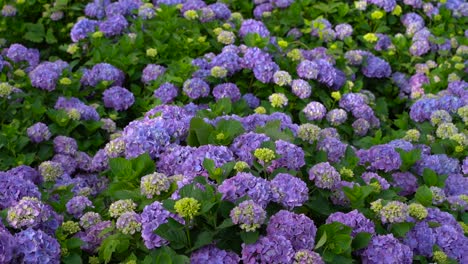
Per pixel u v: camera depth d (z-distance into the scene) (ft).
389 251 8.61
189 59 13.87
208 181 9.07
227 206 8.45
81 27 15.17
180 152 9.74
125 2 16.51
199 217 8.39
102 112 12.98
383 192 9.87
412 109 13.34
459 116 13.15
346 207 9.61
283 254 8.12
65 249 8.65
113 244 8.39
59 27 17.28
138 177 9.50
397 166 10.89
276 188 8.84
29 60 14.74
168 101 13.11
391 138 12.62
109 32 15.08
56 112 12.21
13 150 11.49
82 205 9.90
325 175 9.39
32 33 16.71
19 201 9.04
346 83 13.97
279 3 17.29
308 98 13.65
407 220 9.14
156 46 14.49
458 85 14.30
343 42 16.52
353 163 10.58
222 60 13.55
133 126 10.64
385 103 14.79
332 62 14.74
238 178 8.71
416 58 16.21
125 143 10.32
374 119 13.69
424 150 12.08
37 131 11.73
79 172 11.89
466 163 11.64
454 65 15.72
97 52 14.28
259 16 17.54
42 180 10.97
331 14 17.60
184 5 16.51
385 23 17.31
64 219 9.80
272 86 13.66
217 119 10.84
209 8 15.87
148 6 16.40
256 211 8.13
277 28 16.69
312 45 16.29
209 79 13.48
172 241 8.31
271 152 9.33
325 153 10.48
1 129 12.52
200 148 9.65
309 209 9.52
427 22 18.13
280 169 9.47
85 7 17.08
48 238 8.46
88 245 9.08
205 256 8.20
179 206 7.98
